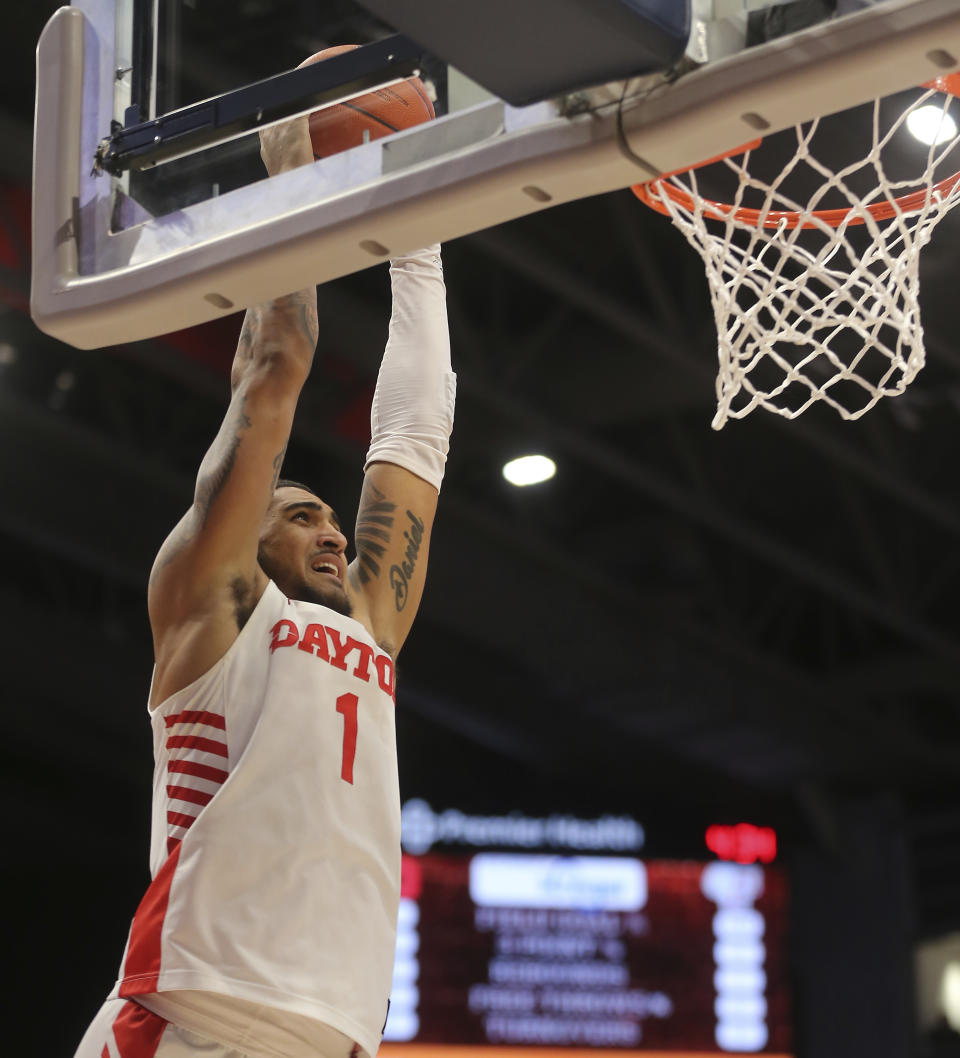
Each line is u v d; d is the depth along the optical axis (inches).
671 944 486.9
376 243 87.9
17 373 354.3
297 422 346.0
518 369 344.2
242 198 92.5
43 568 446.9
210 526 93.0
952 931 508.7
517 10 75.4
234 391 97.0
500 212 85.5
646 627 432.1
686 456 374.9
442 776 531.8
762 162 115.6
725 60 78.5
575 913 485.1
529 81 81.1
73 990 533.0
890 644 485.7
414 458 109.8
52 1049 528.1
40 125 99.8
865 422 360.2
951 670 461.4
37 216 98.6
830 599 467.2
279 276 90.7
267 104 93.9
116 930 535.2
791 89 76.7
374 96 90.4
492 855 487.2
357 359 329.7
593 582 415.5
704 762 505.0
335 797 90.7
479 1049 464.4
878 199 120.1
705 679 451.2
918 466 378.9
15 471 356.8
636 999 478.6
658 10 76.7
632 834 505.7
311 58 95.5
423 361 113.8
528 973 475.8
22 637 422.3
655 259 330.3
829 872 521.0
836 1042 502.9
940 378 350.9
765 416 361.4
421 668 460.4
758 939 495.5
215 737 91.3
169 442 371.2
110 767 493.7
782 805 531.5
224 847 87.6
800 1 77.2
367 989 88.2
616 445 391.2
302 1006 84.7
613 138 80.7
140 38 100.2
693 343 322.3
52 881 543.2
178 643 93.7
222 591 93.6
